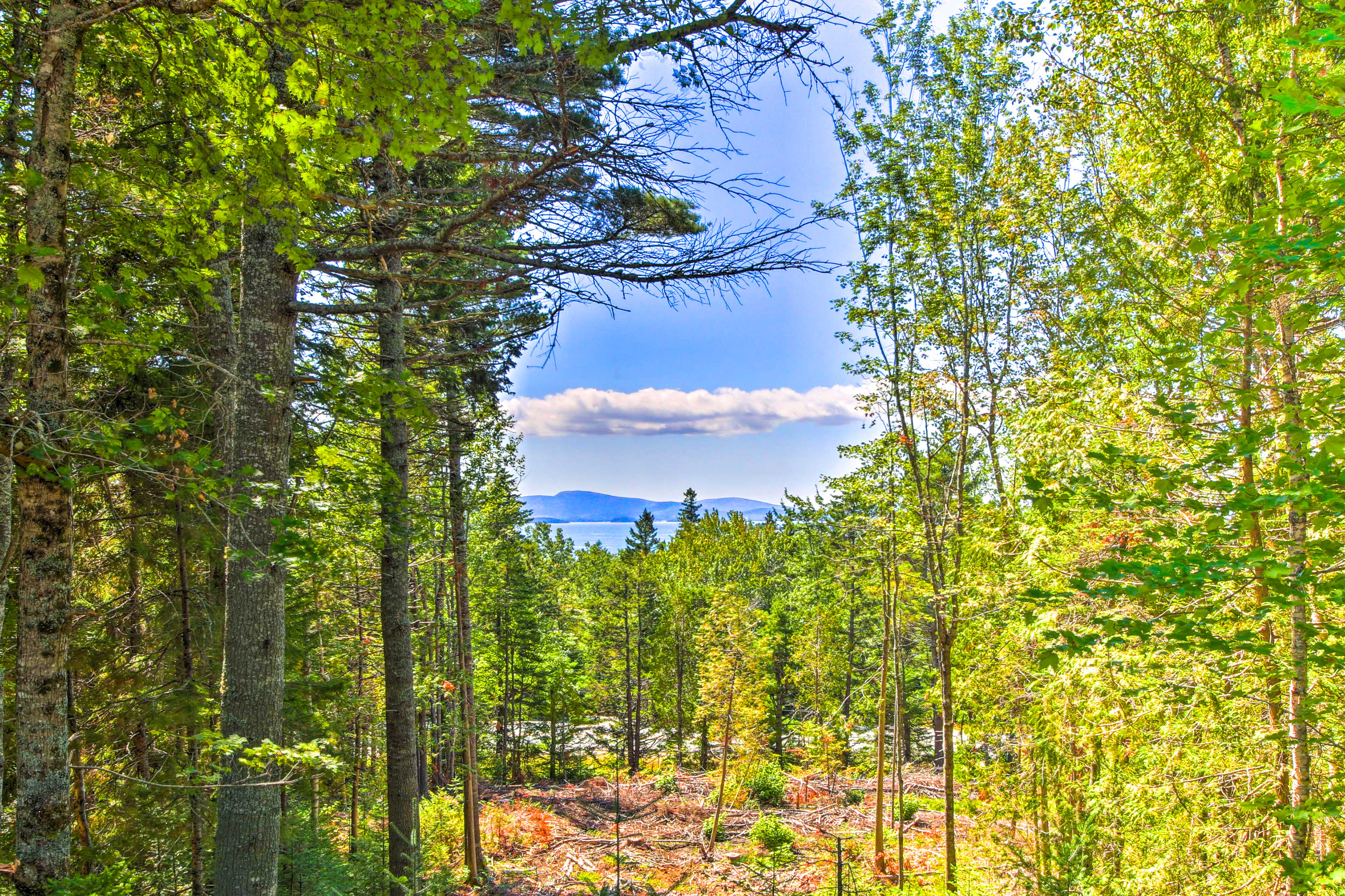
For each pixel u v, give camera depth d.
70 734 6.90
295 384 5.64
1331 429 4.07
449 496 13.12
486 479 14.78
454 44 3.88
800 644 28.52
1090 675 6.19
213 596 8.52
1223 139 5.90
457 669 13.08
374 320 8.81
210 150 4.42
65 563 3.74
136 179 4.61
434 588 15.62
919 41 11.10
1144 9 6.24
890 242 11.70
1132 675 6.10
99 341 4.02
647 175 5.04
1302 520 4.94
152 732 7.60
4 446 3.50
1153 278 6.77
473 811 12.88
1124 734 6.57
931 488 12.65
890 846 14.90
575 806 20.66
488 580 26.77
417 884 8.46
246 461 5.27
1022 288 10.14
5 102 4.61
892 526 13.32
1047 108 7.87
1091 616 6.34
